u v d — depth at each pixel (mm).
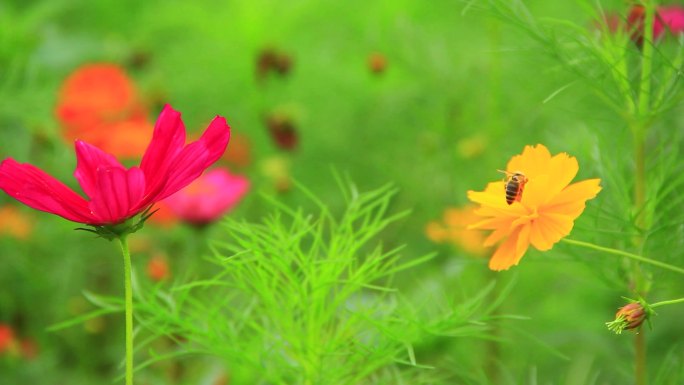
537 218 836
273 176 1542
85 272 1520
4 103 1488
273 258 917
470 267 1295
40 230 1507
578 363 1245
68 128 1542
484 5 933
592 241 958
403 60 1602
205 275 1269
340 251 954
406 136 1632
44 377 1353
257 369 935
